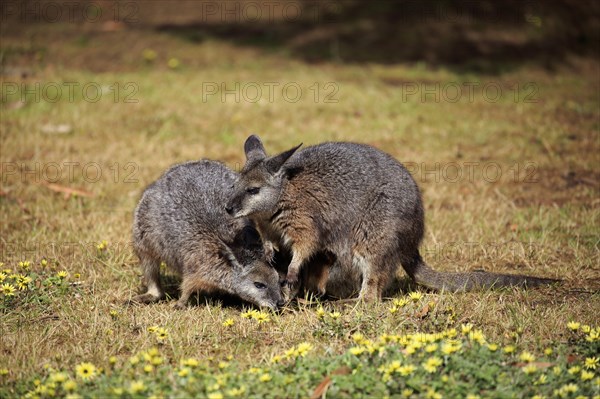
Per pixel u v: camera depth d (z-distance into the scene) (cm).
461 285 1153
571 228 1438
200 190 1145
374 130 2042
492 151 1925
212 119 2094
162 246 1127
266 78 2489
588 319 1022
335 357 848
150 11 3325
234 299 1153
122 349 946
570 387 761
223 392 768
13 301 1070
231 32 3033
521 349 909
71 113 2084
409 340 854
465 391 762
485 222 1455
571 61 2794
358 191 1146
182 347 933
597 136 2041
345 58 2772
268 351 923
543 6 3125
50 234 1372
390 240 1141
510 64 2738
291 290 1131
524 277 1155
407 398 753
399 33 2981
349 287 1196
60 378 789
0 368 878
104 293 1140
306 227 1147
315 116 2139
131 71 2589
